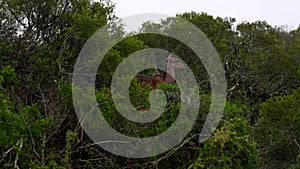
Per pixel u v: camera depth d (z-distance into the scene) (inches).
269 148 336.8
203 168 269.0
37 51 384.5
